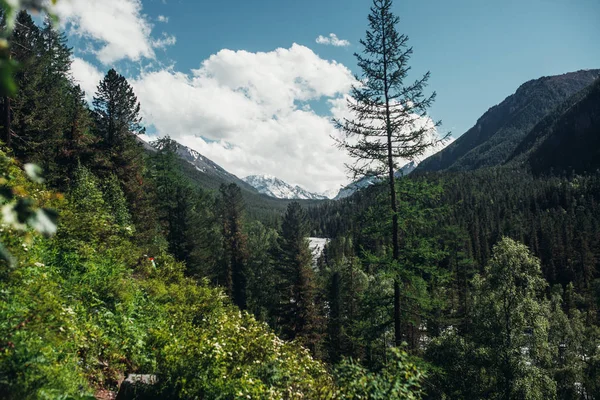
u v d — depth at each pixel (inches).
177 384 235.1
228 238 2325.3
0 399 154.9
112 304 346.3
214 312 432.8
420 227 607.5
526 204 5772.6
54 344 214.8
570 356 1385.3
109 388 250.8
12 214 56.2
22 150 947.3
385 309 621.9
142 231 1226.6
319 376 310.0
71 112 1218.0
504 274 932.0
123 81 1282.0
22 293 227.8
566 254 3467.0
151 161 1895.9
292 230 1604.3
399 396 261.3
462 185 7436.0
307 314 1405.0
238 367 257.0
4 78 40.7
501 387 894.4
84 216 493.4
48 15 48.8
